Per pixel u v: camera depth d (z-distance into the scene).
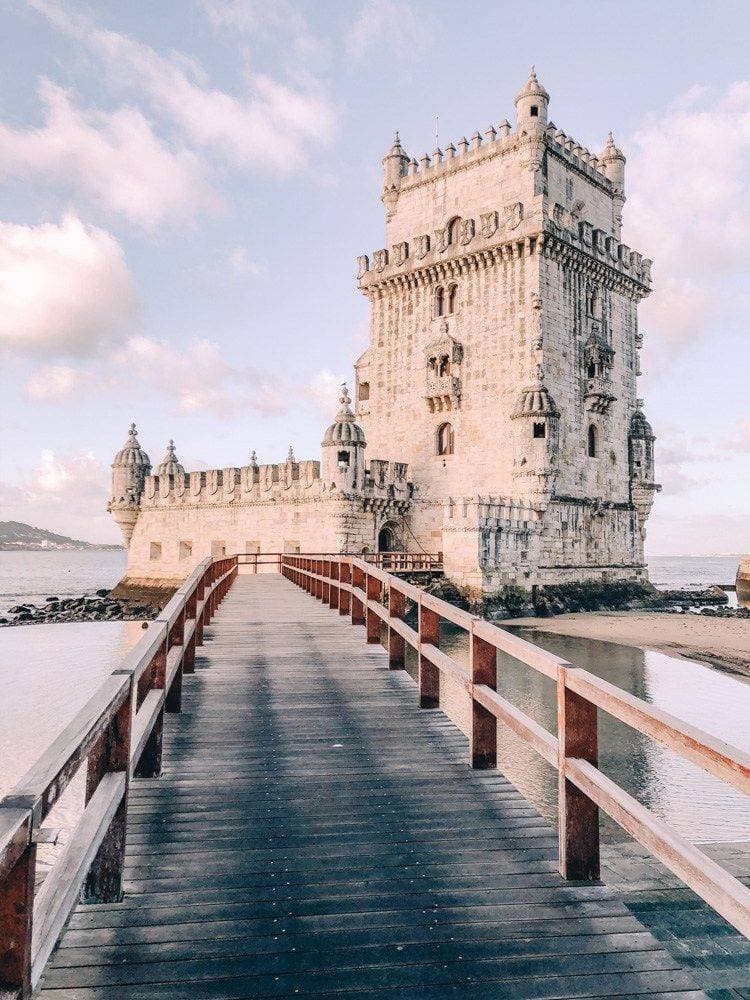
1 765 18.56
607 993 4.53
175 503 60.78
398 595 13.52
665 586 125.69
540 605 46.25
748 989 6.07
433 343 51.84
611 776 17.36
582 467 50.66
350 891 5.70
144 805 7.30
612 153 57.84
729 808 15.21
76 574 175.62
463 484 50.69
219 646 15.82
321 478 48.94
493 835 6.69
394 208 57.97
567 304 50.06
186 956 4.85
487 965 4.79
